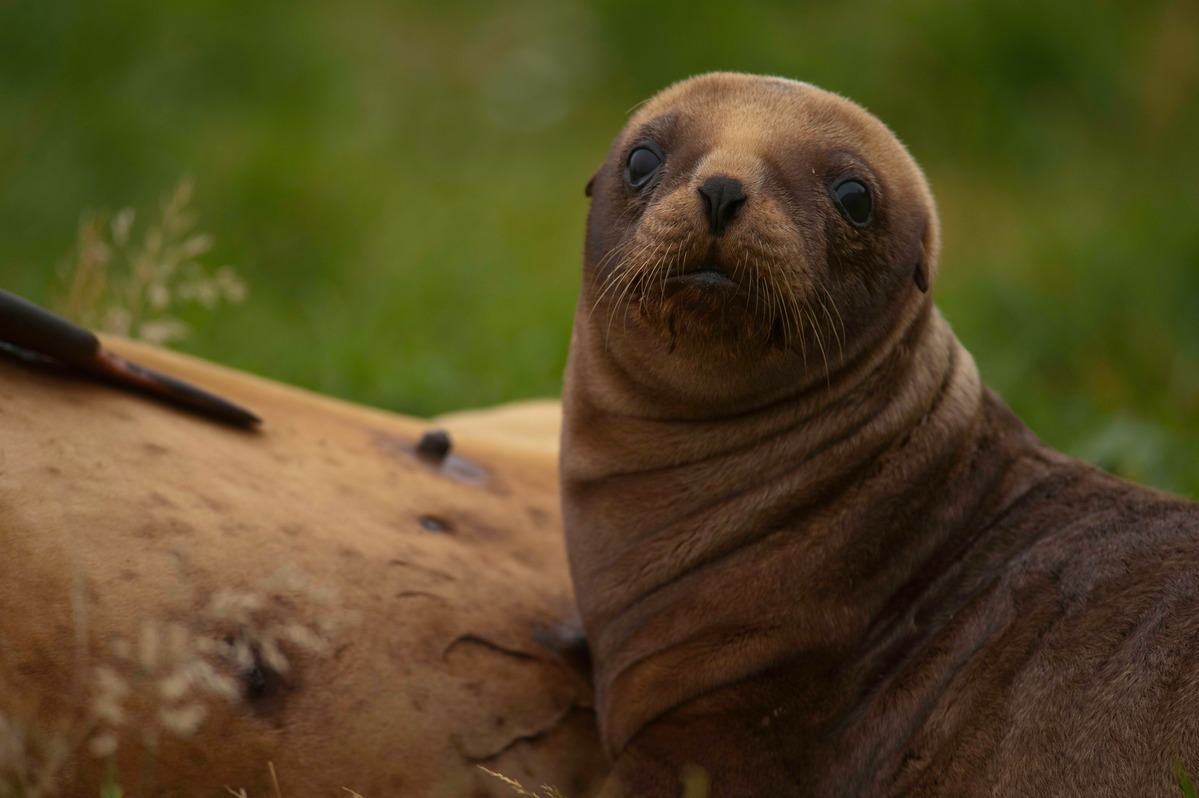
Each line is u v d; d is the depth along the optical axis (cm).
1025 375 1992
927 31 3372
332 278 2431
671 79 3575
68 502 808
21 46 3020
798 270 945
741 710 954
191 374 1077
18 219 2484
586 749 991
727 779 941
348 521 963
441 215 2889
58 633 756
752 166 969
